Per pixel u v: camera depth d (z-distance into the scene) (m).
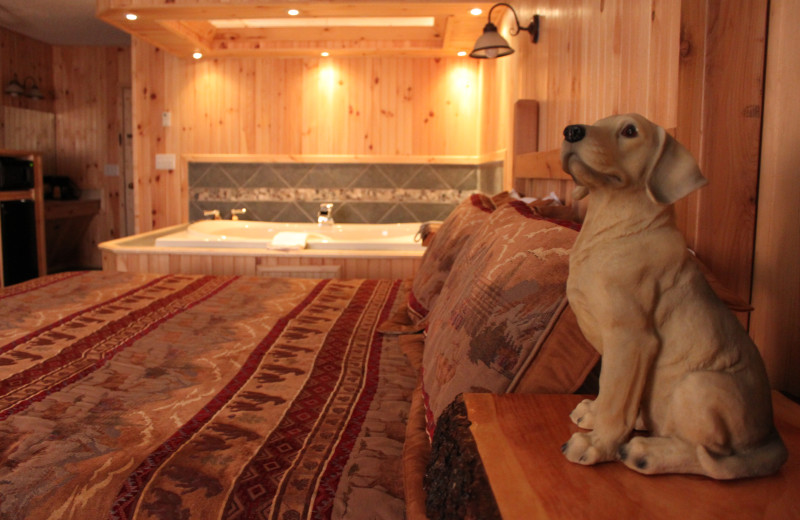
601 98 1.61
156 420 1.01
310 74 4.36
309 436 0.96
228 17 3.32
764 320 1.02
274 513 0.75
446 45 3.95
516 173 2.47
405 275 3.05
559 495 0.54
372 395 1.16
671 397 0.59
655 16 1.25
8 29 5.24
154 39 3.79
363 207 4.46
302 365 1.32
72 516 0.75
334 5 3.09
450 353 0.96
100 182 6.04
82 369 1.26
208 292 2.02
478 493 0.55
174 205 4.49
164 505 0.76
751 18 1.01
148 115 4.43
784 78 0.97
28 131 5.62
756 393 0.59
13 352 1.35
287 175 4.45
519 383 0.84
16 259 4.48
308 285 2.20
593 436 0.61
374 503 0.77
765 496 0.54
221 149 4.43
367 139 4.39
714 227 1.05
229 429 0.97
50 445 0.91
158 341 1.47
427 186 4.43
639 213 0.61
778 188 0.99
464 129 4.37
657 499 0.53
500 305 0.91
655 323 0.60
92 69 5.92
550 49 2.22
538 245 0.94
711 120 1.04
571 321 0.83
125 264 3.11
